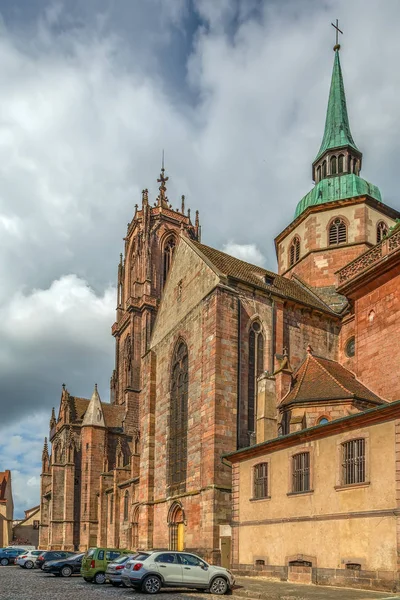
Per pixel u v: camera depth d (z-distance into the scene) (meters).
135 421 102.00
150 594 28.03
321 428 29.97
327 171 64.25
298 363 49.22
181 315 52.56
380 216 59.91
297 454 32.09
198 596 27.09
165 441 52.38
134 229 121.88
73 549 95.44
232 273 48.94
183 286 53.22
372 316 40.75
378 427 26.98
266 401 40.94
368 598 22.70
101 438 96.88
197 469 44.75
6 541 112.19
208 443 42.44
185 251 54.22
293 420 38.16
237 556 35.88
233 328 45.50
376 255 40.34
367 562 26.20
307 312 51.22
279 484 33.12
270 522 33.28
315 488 30.16
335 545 28.16
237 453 37.41
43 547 108.88
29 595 27.89
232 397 43.78
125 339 113.25
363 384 41.00
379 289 40.31
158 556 29.17
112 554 37.66
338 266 58.56
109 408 105.44
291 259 63.69
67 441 100.81
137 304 109.94
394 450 25.91
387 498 25.80
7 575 45.72
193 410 47.12
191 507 44.38
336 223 59.97
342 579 27.34
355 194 60.72
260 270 55.78
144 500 53.38
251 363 46.22
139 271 113.06
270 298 48.72
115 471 86.31
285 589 27.05
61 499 99.62
